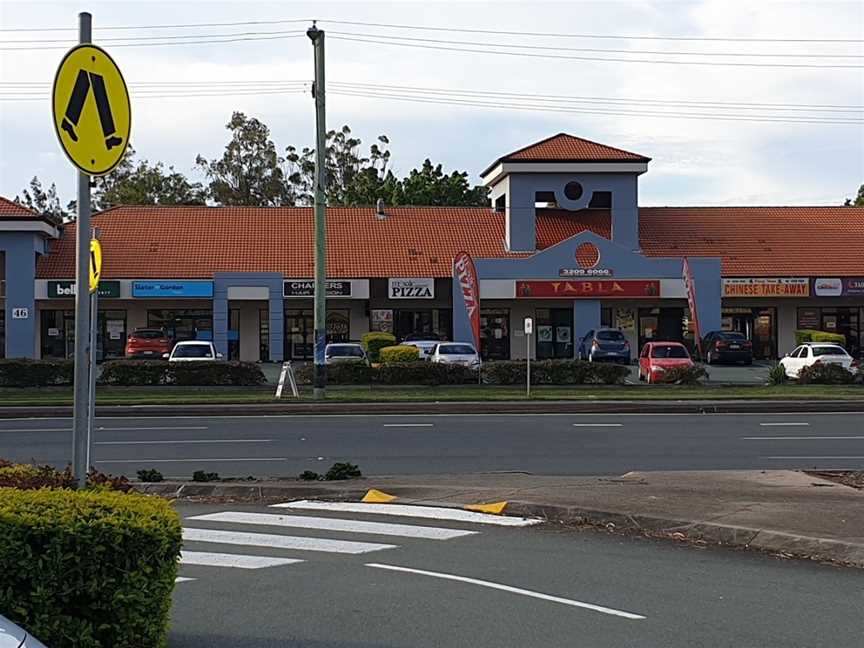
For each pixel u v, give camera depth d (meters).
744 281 48.75
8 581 5.52
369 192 76.38
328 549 9.94
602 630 7.11
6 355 45.28
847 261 50.66
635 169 50.06
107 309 48.56
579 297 46.31
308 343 49.69
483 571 8.98
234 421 24.78
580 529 11.09
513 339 49.31
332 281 47.41
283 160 84.75
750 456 18.28
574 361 34.50
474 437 21.19
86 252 6.94
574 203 50.66
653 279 46.59
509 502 12.02
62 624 5.55
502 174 50.62
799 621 7.38
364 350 38.81
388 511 12.10
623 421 24.67
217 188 82.31
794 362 39.28
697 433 22.00
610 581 8.62
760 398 30.02
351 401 28.55
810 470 15.52
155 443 20.20
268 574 8.83
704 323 47.06
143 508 5.95
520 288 46.12
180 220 52.59
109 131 6.92
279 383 30.12
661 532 10.81
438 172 78.50
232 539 10.42
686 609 7.70
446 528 11.07
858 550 9.46
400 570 9.00
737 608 7.75
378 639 6.88
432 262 49.34
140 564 5.71
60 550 5.54
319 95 29.27
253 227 52.50
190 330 49.03
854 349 51.56
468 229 52.78
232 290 46.19
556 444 20.00
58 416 26.33
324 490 13.25
